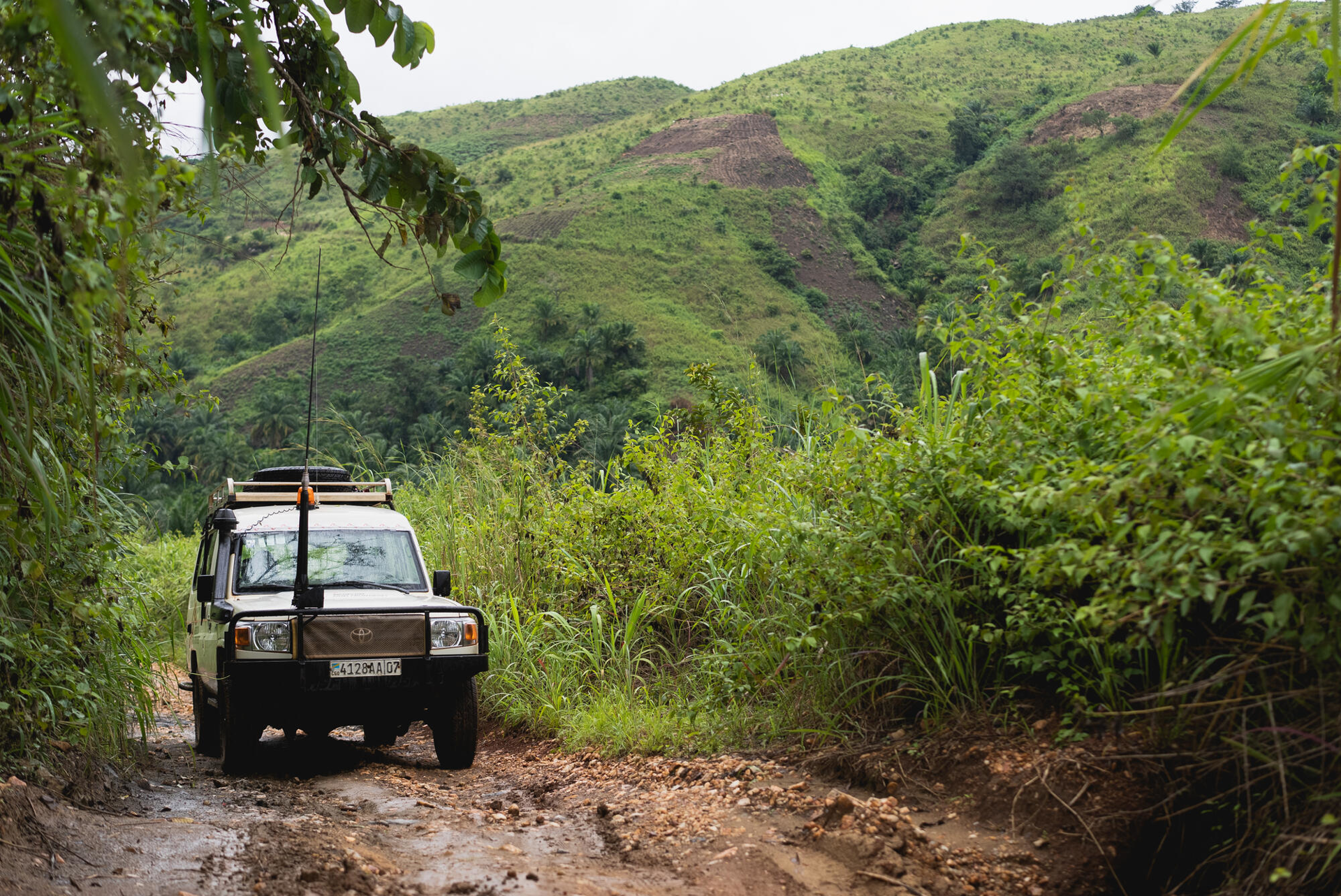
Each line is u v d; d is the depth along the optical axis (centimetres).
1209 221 12212
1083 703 434
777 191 18012
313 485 889
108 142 307
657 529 862
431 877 402
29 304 352
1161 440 319
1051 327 502
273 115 134
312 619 654
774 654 641
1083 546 378
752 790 499
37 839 396
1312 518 293
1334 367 294
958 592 494
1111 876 375
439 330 13275
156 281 483
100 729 560
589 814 524
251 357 13338
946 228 16200
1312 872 315
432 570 1048
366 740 884
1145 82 17625
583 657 832
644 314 13550
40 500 423
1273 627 325
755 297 14488
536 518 995
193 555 1412
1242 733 359
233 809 531
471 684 700
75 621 507
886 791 467
